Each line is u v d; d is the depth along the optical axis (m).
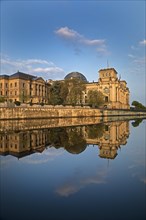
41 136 32.62
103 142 27.77
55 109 85.62
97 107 119.06
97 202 9.59
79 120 77.75
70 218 8.14
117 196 10.23
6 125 51.00
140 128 48.06
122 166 15.75
